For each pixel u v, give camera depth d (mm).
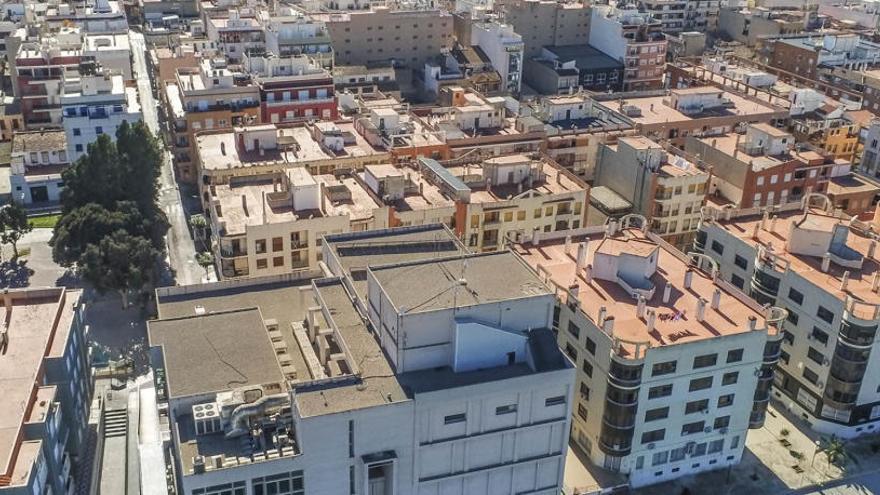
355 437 79000
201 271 154125
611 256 110000
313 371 84688
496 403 83625
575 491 101312
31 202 180500
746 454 112688
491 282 87062
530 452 88250
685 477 108062
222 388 81000
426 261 90625
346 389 80750
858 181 171500
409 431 81062
